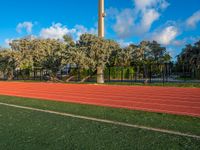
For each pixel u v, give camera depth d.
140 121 9.30
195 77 37.59
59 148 6.14
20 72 52.28
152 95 19.42
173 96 18.69
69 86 30.53
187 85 29.02
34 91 24.14
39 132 7.59
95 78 41.41
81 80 40.62
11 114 10.73
